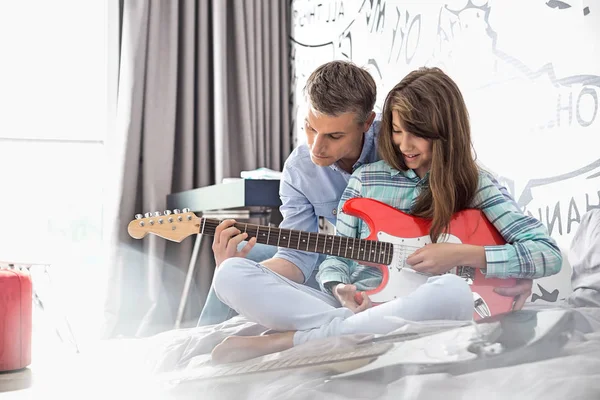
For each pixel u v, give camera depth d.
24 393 1.52
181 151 3.26
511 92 2.00
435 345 1.00
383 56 2.62
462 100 1.66
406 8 2.48
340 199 1.87
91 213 3.38
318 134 1.70
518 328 1.02
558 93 1.84
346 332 1.30
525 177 1.95
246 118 3.29
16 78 3.33
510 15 2.00
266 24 3.36
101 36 3.40
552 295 1.72
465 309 1.34
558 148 1.84
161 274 3.12
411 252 1.60
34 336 2.59
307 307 1.39
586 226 1.67
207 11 3.31
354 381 0.97
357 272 1.71
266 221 2.94
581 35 1.78
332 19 3.01
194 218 1.73
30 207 3.33
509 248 1.55
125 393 1.14
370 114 1.76
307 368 1.04
